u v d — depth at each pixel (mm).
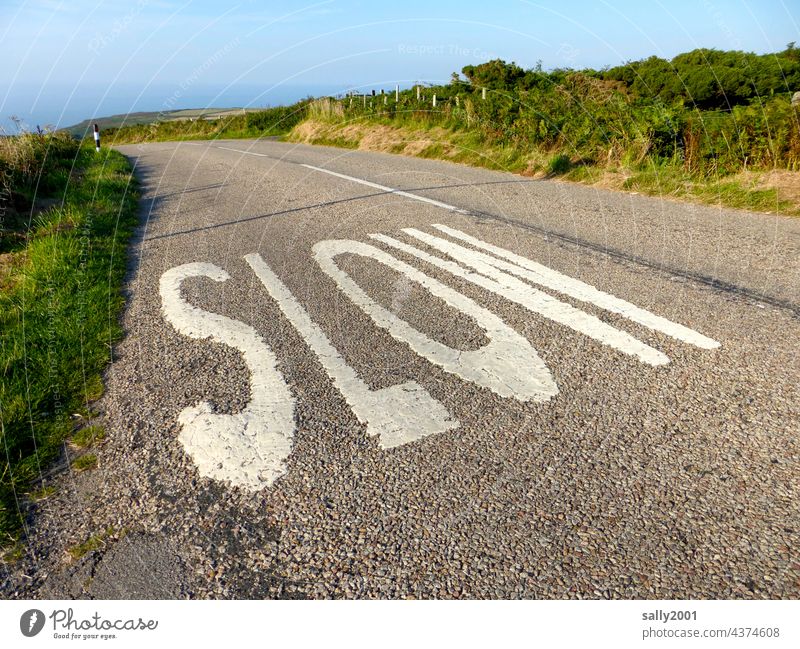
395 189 8453
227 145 20016
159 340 3420
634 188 7820
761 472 2094
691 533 1837
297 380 2893
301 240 5578
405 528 1916
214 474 2219
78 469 2305
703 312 3562
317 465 2240
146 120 30766
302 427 2488
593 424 2428
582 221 6070
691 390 2660
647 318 3498
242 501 2076
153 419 2605
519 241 5355
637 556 1767
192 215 6949
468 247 5195
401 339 3332
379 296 4023
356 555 1825
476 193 7973
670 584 1671
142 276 4621
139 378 2977
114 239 5734
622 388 2703
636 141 8711
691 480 2068
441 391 2744
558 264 4629
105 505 2102
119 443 2447
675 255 4766
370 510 2000
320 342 3314
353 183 9188
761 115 7492
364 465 2230
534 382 2791
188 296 4117
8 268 5070
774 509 1918
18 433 2523
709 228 5594
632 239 5301
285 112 25984
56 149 11461
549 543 1828
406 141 14469
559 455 2236
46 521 2043
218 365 3080
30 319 3773
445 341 3285
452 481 2121
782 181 6809
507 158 10766
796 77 14031
